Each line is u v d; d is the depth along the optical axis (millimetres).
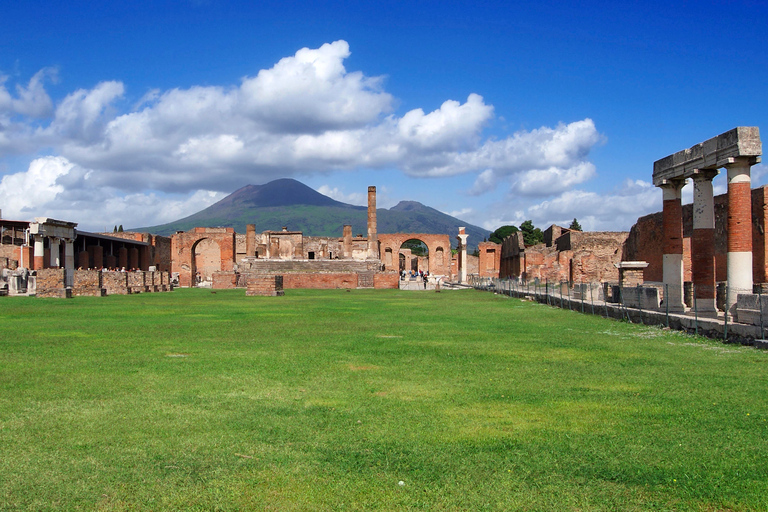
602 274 50219
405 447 6359
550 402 8352
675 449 6336
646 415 7656
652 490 5301
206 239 85500
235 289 53531
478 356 12453
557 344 14484
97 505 4934
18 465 5785
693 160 19609
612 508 4941
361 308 27641
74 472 5617
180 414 7605
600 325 19422
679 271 21719
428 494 5180
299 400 8398
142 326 18375
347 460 5973
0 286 39500
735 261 17094
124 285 42844
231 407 7977
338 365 11242
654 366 11273
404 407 8031
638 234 45000
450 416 7586
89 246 65250
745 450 6309
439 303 32219
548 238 68750
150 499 5051
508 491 5254
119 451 6195
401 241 89375
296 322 20062
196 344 14188
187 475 5566
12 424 7125
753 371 10750
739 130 16953
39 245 47844
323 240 88250
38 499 5035
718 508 4961
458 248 72250
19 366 10945
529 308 28094
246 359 11898
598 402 8352
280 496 5125
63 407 7930
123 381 9625
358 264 68562
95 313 23578
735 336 14539
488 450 6285
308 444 6445
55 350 13016
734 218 17188
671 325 17719
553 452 6227
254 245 73500
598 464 5891
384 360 11859
